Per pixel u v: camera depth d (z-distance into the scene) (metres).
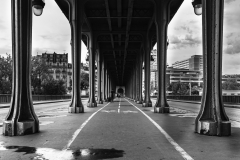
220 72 7.77
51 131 8.30
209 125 7.49
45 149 5.66
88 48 29.17
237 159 4.82
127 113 16.48
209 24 8.08
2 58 54.25
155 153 5.29
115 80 124.75
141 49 37.12
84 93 110.44
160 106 17.12
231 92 90.75
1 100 32.03
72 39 17.75
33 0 10.69
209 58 7.98
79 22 18.08
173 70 152.75
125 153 5.29
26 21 8.32
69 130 8.54
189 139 6.86
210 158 4.89
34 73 67.81
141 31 28.64
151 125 9.94
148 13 23.64
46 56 118.44
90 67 27.66
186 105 30.53
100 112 17.47
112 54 45.28
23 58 8.17
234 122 11.41
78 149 5.66
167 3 17.47
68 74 120.75
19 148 5.76
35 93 66.25
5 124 7.47
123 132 8.10
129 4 19.25
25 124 7.62
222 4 7.90
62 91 67.19
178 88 119.62
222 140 6.71
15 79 7.96
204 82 8.11
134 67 55.12
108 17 23.30
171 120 11.91
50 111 18.91
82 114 15.66
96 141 6.59
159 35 17.59
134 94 54.62
